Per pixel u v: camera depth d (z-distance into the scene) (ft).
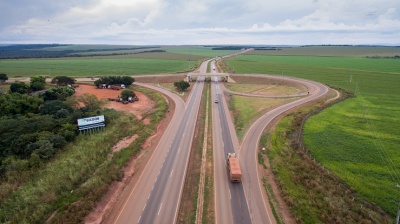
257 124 321.93
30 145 234.58
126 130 300.61
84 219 159.33
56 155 236.02
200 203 177.06
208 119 344.69
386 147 257.34
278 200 178.60
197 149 257.55
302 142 274.36
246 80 647.97
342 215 161.79
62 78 552.82
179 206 174.60
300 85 557.74
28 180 201.26
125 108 410.31
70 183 192.13
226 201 178.19
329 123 325.62
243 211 168.14
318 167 221.46
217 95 485.15
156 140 278.67
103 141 265.75
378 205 174.81
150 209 171.01
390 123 322.55
